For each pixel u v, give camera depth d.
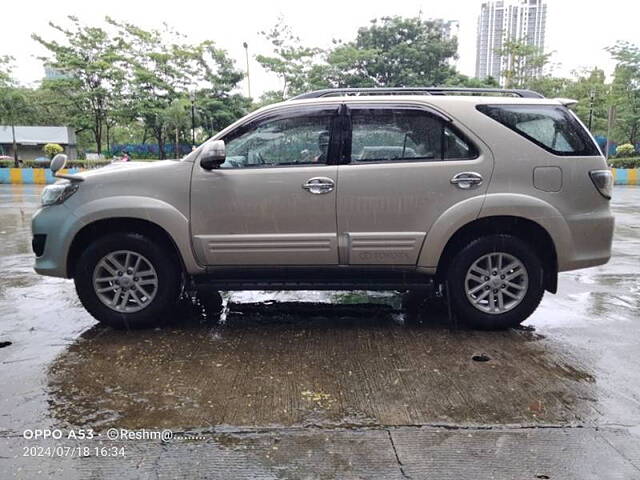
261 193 3.99
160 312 4.23
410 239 3.98
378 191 3.95
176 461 2.43
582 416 2.83
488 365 3.52
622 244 8.28
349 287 4.14
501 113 4.04
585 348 3.83
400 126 4.03
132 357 3.67
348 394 3.09
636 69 34.41
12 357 3.67
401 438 2.61
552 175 3.99
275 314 4.68
